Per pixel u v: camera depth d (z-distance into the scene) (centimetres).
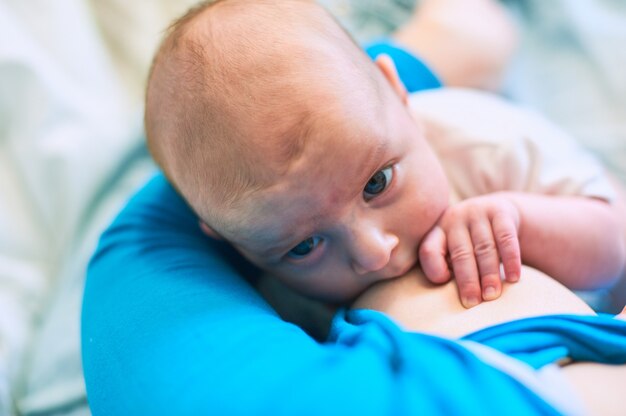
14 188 118
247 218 68
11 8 127
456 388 47
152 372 57
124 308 70
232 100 68
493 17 129
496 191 88
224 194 69
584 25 144
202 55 72
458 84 122
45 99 121
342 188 66
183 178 74
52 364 104
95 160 120
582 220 79
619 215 85
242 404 48
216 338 57
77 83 128
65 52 128
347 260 72
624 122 129
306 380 49
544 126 97
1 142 120
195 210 77
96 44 133
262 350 54
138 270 76
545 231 76
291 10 75
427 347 52
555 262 78
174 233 86
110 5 139
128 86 134
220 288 70
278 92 67
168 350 59
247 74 68
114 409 58
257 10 75
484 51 123
